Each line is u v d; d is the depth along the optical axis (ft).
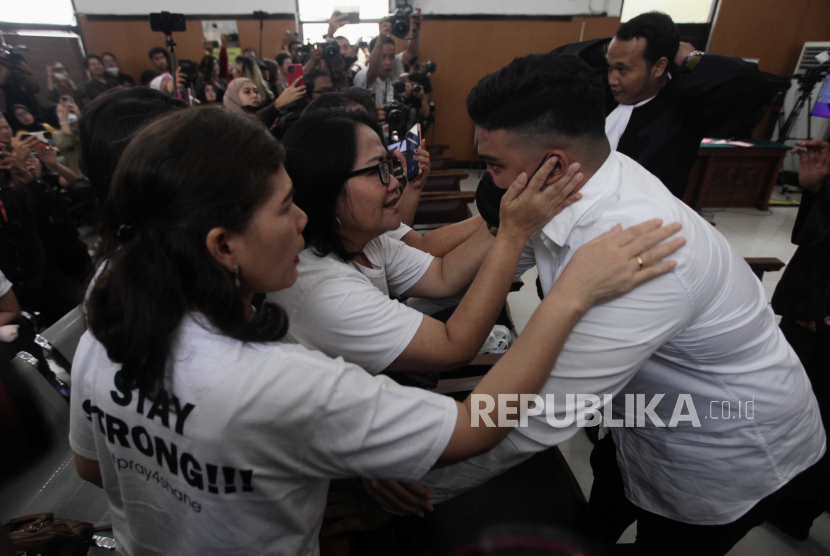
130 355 1.43
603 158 2.24
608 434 3.62
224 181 1.37
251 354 1.51
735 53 18.04
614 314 1.97
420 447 1.67
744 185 14.73
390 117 8.32
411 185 4.53
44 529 2.51
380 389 1.64
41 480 3.33
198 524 1.61
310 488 1.76
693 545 2.94
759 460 2.59
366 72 12.34
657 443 2.83
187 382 1.47
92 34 19.22
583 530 2.82
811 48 16.89
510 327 5.97
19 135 7.21
